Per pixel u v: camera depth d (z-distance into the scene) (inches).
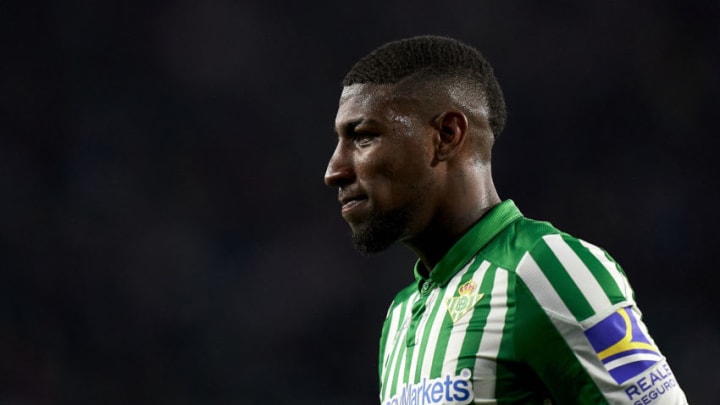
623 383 307.9
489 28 2783.0
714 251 2605.8
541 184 2716.5
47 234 2479.1
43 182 2529.5
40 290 2420.0
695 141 2696.9
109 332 2428.6
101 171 2591.0
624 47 2755.9
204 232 2603.3
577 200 2696.9
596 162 2726.4
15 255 2428.6
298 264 2603.3
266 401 2406.5
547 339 319.3
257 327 2517.2
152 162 2635.3
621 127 2728.8
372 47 2802.7
